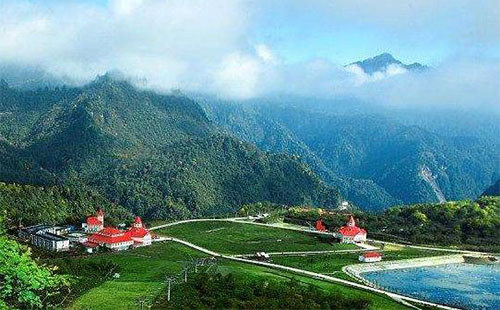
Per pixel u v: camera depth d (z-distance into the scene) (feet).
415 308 574.97
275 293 536.83
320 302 533.96
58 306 443.73
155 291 522.47
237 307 495.41
